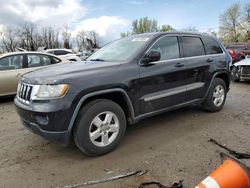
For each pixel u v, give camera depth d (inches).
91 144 127.6
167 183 106.3
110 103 133.3
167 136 157.6
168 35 166.9
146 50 151.1
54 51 629.0
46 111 116.6
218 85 201.8
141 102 146.4
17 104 135.0
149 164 122.7
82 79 123.7
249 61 353.1
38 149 144.3
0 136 167.0
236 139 150.2
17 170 121.4
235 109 216.2
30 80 128.8
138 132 165.6
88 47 2025.1
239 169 71.1
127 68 139.8
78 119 124.2
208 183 71.8
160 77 154.1
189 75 173.6
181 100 171.5
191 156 129.4
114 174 115.0
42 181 111.7
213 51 198.4
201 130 166.6
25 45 2032.5
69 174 116.6
